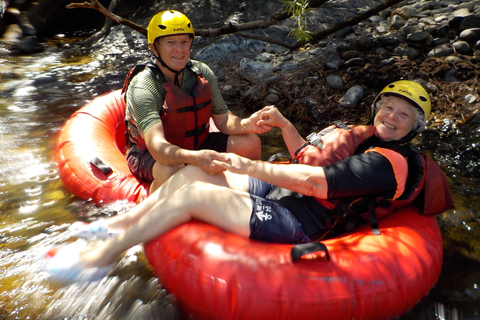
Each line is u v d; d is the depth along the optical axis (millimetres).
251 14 5855
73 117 3375
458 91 4191
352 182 2104
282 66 4766
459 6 5305
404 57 4602
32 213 2783
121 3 6629
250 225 2150
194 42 5480
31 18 6406
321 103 4320
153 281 2164
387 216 2357
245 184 2463
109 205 2740
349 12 5684
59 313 2111
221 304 1920
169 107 2621
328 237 2314
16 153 3523
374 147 2254
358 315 1902
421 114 2191
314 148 2342
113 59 5660
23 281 2268
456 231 2771
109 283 2217
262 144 3793
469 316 2150
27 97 4637
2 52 5738
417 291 2037
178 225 2193
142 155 2691
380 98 2357
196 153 2338
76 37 6641
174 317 2064
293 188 2182
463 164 3482
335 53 4793
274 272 1907
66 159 2982
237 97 4629
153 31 2502
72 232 2455
